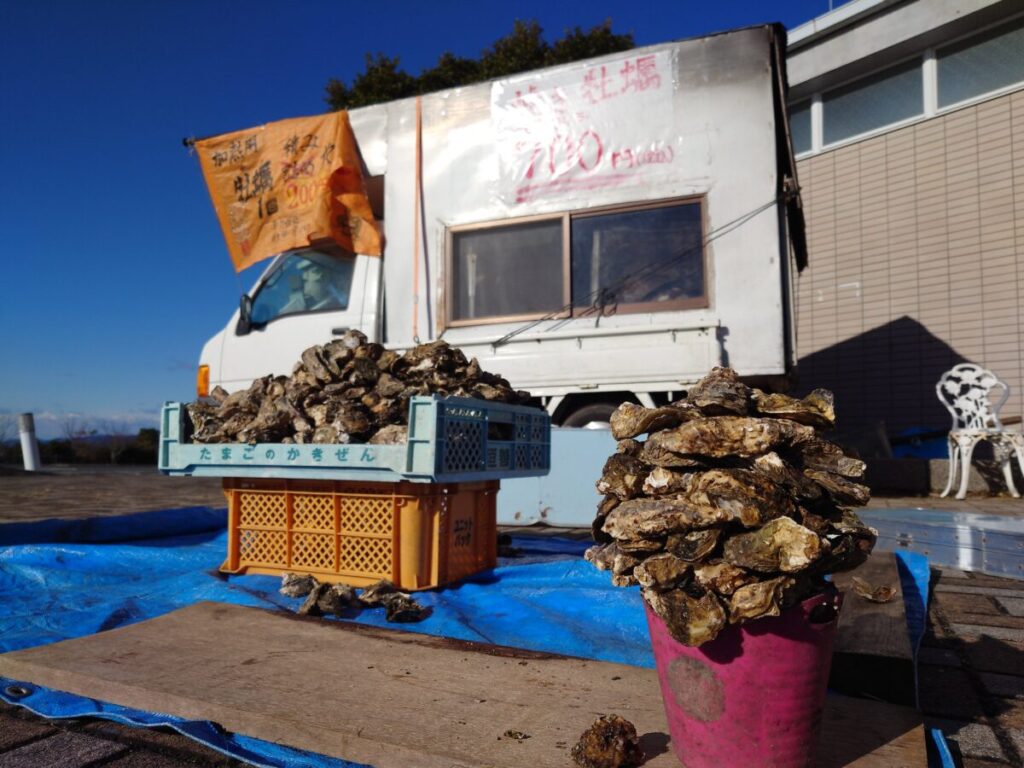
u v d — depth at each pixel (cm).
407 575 311
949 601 356
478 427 324
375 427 319
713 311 524
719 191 532
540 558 399
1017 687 238
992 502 736
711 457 154
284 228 646
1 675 225
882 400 1022
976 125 952
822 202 1102
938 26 955
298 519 335
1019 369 904
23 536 431
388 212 626
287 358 646
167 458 348
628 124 559
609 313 554
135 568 371
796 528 139
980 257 943
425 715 187
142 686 205
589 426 580
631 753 160
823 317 1091
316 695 200
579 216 570
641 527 150
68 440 2286
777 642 145
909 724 184
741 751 148
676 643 155
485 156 602
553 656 233
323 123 640
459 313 604
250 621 267
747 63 532
